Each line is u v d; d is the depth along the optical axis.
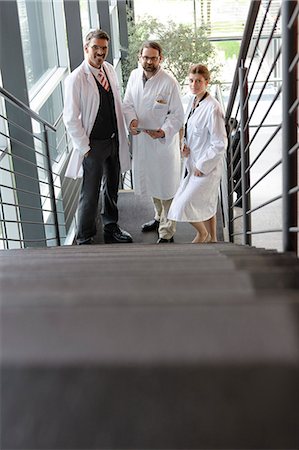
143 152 4.53
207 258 2.06
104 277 1.51
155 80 4.33
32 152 4.06
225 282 1.39
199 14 9.63
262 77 8.71
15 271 1.80
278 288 1.35
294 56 2.00
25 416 0.85
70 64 5.84
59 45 5.86
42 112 5.15
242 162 3.21
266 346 0.87
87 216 4.50
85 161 4.35
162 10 9.60
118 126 4.41
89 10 7.54
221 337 0.89
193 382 0.85
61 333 0.92
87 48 4.09
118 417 0.84
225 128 4.04
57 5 5.75
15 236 4.29
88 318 0.96
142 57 4.25
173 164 4.54
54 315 0.98
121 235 4.73
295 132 2.04
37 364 0.87
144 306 1.02
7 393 0.86
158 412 0.84
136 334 0.91
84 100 4.14
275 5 8.29
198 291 1.27
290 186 2.07
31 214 4.24
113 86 4.28
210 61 8.05
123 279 1.46
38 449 0.84
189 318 0.95
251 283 1.38
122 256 2.35
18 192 4.17
